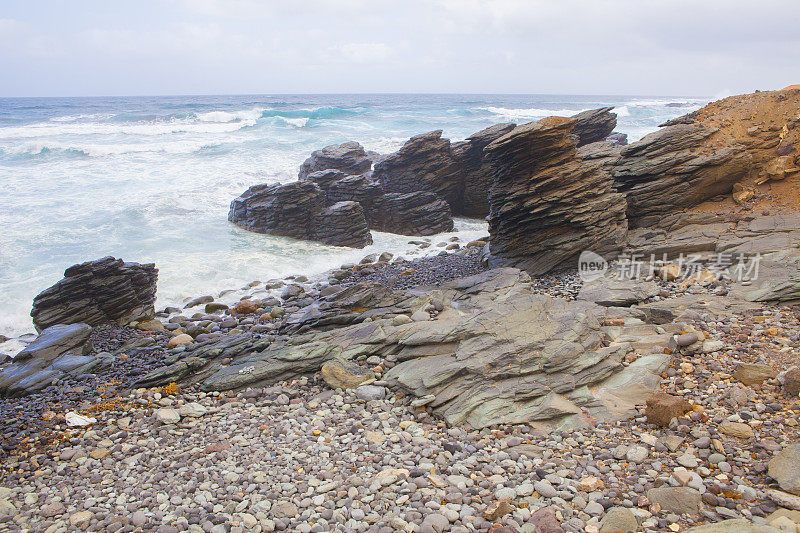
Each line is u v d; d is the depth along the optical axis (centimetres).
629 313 1109
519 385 868
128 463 782
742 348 900
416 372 959
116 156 4034
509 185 1761
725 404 768
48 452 827
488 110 8775
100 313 1533
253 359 1107
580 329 973
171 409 939
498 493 634
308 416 898
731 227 1514
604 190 1691
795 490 571
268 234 2561
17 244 2123
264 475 721
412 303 1262
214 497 673
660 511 576
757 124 1819
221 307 1636
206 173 3519
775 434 684
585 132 2780
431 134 2986
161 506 655
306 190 2592
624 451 699
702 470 638
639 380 854
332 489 675
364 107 9912
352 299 1334
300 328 1253
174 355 1197
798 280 1080
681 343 927
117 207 2706
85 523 631
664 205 1708
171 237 2377
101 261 1570
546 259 1656
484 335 995
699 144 1792
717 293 1193
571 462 694
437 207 2777
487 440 777
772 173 1680
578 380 863
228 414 932
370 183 2944
